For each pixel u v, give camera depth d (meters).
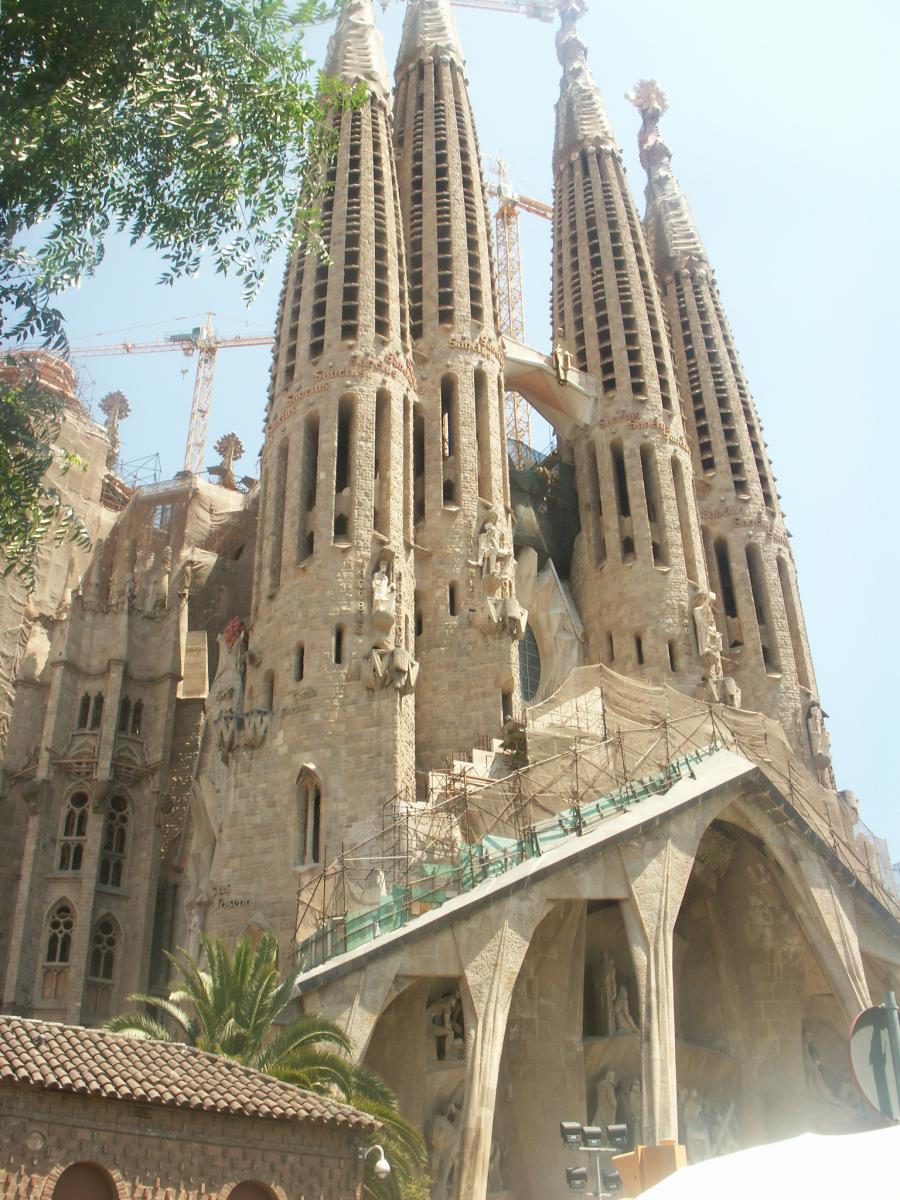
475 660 56.56
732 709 57.00
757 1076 49.41
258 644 53.03
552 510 72.31
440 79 79.75
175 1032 50.25
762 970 50.56
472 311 69.06
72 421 72.19
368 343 59.50
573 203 83.94
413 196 73.88
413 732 50.53
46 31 16.14
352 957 39.03
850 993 46.81
